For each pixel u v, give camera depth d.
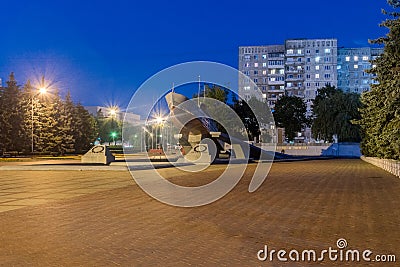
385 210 12.22
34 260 6.85
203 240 8.33
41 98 57.69
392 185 19.81
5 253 7.28
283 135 74.12
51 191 16.67
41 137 56.38
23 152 53.72
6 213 11.39
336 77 115.38
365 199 14.70
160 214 11.40
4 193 15.97
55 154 57.16
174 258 7.02
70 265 6.59
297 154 70.38
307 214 11.48
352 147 68.69
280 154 54.62
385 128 26.42
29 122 54.31
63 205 12.94
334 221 10.43
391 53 22.28
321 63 116.12
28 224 9.88
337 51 116.81
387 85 22.89
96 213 11.48
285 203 13.66
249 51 122.44
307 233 9.02
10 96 52.09
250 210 12.18
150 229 9.38
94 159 33.12
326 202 13.93
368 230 9.35
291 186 19.23
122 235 8.74
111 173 26.27
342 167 35.81
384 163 31.89
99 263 6.70
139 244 7.97
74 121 64.44
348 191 17.25
